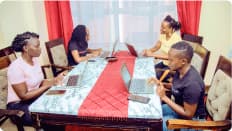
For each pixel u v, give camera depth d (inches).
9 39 103.1
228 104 51.8
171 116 62.2
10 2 100.9
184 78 57.2
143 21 114.1
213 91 59.5
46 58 120.9
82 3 114.4
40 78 76.7
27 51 69.1
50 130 59.3
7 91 73.7
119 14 115.0
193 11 105.4
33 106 54.6
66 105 54.4
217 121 50.8
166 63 96.0
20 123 57.3
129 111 50.7
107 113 50.6
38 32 116.3
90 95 59.1
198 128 49.5
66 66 99.9
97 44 121.0
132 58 92.0
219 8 106.7
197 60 81.5
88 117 51.8
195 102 53.9
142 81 66.5
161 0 109.2
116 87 63.5
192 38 97.3
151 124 50.4
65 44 118.2
